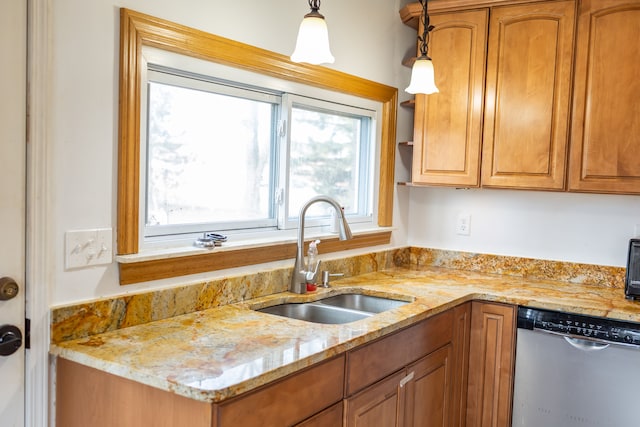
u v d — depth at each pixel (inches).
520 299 93.4
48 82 59.0
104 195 65.0
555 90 99.6
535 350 92.7
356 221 111.9
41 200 59.2
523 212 115.4
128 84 65.7
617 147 94.9
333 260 104.0
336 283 101.8
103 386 57.1
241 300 83.0
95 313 64.1
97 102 63.6
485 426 98.1
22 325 59.1
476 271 119.9
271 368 54.0
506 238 117.6
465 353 97.7
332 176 107.3
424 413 85.4
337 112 104.4
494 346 96.5
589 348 88.0
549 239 113.0
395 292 95.0
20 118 57.8
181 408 51.1
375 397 72.0
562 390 90.7
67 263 61.8
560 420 91.3
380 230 114.8
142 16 66.5
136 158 67.2
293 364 56.2
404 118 123.0
